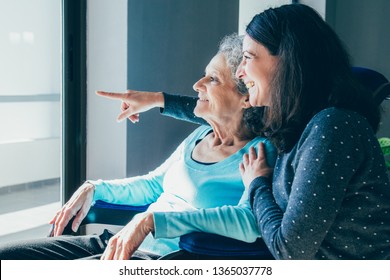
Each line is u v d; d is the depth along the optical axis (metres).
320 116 1.34
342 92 1.38
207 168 1.79
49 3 5.19
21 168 5.03
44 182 5.25
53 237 1.77
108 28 2.86
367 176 1.32
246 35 1.52
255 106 1.66
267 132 1.63
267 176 1.57
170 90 3.11
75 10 2.77
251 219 1.53
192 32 3.22
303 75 1.40
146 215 1.50
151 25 2.97
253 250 1.48
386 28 3.93
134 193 1.96
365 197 1.32
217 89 1.77
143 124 2.97
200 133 1.95
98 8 2.82
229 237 1.51
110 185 1.92
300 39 1.41
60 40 2.78
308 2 3.97
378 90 1.68
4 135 4.98
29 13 5.08
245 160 1.66
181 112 2.03
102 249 1.77
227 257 1.47
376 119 1.43
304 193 1.28
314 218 1.27
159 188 1.98
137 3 2.88
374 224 1.33
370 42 3.99
